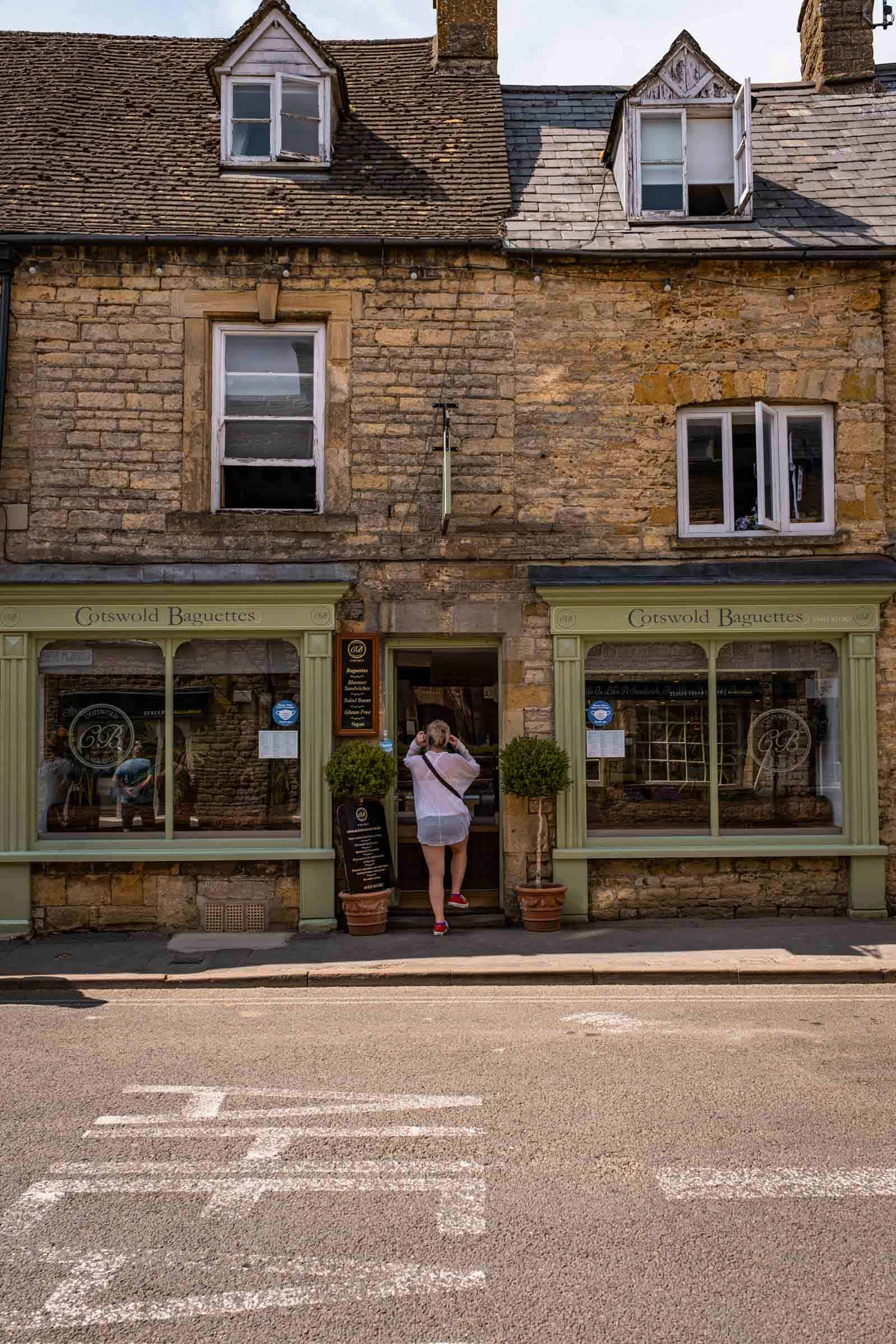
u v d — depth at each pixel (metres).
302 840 10.07
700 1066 6.04
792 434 10.62
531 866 10.24
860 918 10.13
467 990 8.15
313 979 8.35
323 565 10.16
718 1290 3.60
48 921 10.02
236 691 10.28
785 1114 5.26
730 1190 4.39
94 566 10.05
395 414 10.39
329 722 10.09
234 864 10.08
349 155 11.70
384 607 10.26
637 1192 4.38
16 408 10.19
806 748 10.46
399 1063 6.17
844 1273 3.71
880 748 10.27
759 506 10.17
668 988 8.12
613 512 10.41
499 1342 3.32
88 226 10.29
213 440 10.41
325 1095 5.60
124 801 10.24
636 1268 3.75
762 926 9.85
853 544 10.39
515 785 9.77
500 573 10.34
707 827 10.41
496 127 12.16
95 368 10.24
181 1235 4.04
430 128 12.13
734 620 10.23
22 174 10.93
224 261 10.36
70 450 10.19
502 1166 4.66
